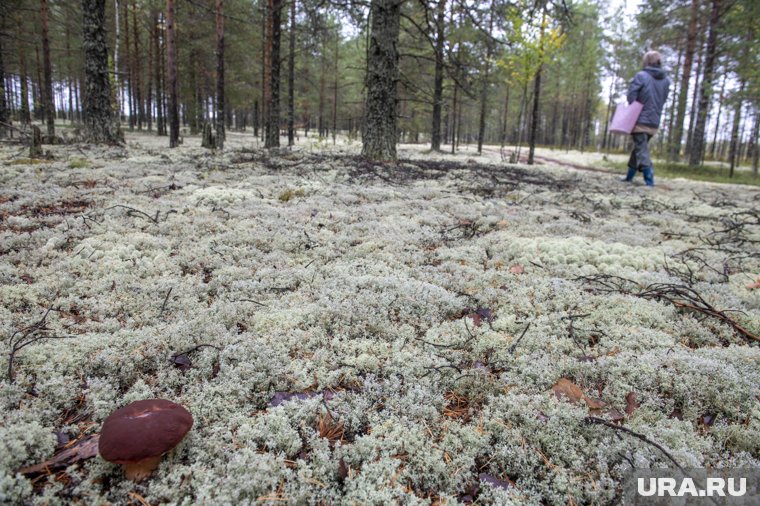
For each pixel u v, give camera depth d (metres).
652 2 18.48
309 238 4.61
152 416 1.75
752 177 15.88
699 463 1.84
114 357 2.35
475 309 3.29
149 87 29.70
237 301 3.16
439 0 9.49
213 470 1.71
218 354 2.50
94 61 11.44
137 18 25.19
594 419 2.06
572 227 5.50
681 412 2.25
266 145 15.00
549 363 2.55
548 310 3.29
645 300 3.40
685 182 12.38
